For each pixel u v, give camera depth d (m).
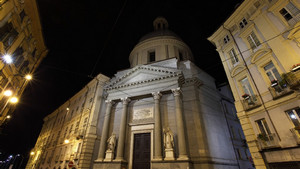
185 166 12.93
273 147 9.02
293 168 8.10
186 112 17.08
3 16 10.25
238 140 20.88
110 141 16.97
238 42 12.81
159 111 16.69
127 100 18.91
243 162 19.38
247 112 11.08
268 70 10.40
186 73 19.75
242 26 12.77
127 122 18.22
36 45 17.05
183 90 18.45
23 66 15.48
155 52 25.11
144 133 17.14
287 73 8.58
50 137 32.00
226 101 22.98
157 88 17.89
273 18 10.39
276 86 9.51
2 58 10.52
